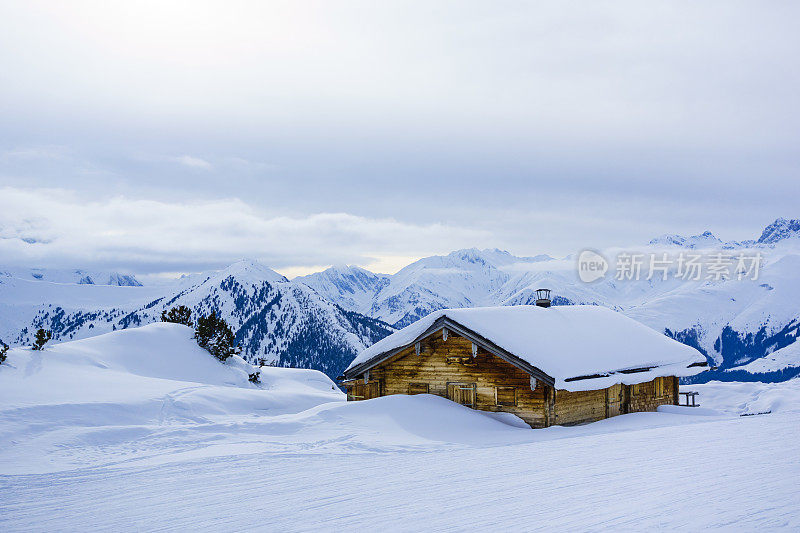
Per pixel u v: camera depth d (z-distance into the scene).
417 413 22.62
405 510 10.16
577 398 24.88
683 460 13.17
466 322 24.95
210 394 29.12
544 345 24.78
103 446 19.27
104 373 32.22
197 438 19.83
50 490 12.52
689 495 9.92
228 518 10.22
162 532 9.64
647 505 9.48
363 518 9.82
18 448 18.67
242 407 29.08
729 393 34.88
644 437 17.30
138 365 37.22
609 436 18.08
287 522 9.84
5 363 30.02
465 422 22.41
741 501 9.33
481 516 9.53
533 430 22.36
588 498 10.23
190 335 44.25
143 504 11.31
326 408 23.42
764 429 17.34
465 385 25.36
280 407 30.70
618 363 26.66
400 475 13.21
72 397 25.75
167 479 13.40
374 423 21.45
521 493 10.93
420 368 26.56
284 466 14.70
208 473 13.97
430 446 18.30
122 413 24.09
